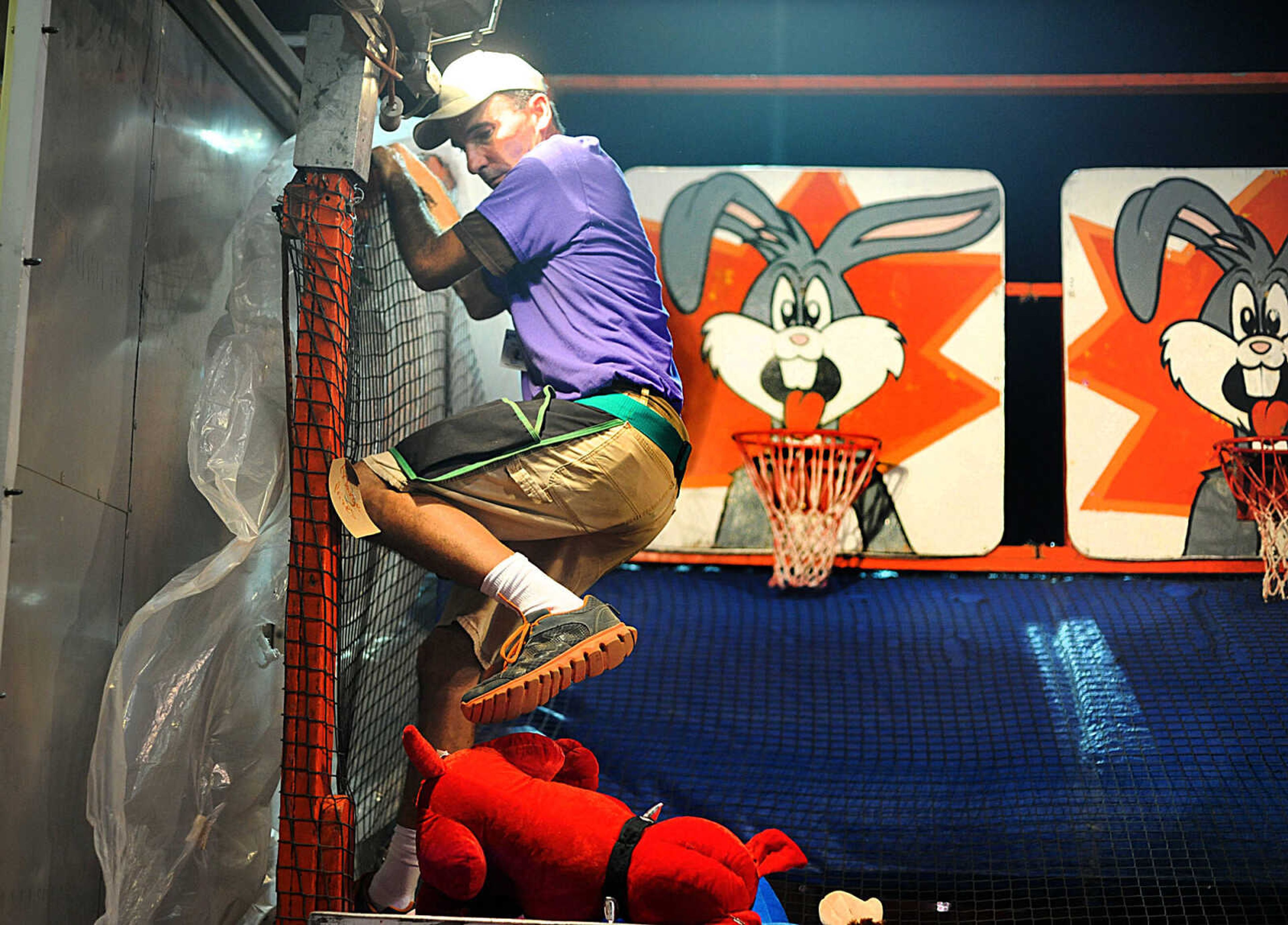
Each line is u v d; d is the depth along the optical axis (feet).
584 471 6.72
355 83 6.88
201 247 8.31
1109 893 8.62
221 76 8.66
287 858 6.22
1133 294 14.62
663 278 15.07
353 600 8.08
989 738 10.85
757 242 15.06
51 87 6.31
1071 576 14.23
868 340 14.83
